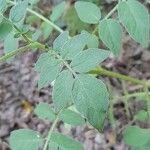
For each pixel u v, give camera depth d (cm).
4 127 99
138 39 33
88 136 84
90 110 26
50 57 30
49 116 42
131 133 42
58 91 28
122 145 82
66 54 30
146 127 77
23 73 104
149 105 49
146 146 41
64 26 66
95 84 27
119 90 86
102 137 83
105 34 34
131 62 96
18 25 34
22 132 38
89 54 29
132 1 34
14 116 100
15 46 40
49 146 37
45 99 98
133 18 33
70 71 28
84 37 30
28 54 101
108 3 68
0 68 109
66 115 41
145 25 33
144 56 96
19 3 34
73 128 85
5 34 33
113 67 96
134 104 79
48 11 78
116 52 34
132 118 79
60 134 37
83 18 38
